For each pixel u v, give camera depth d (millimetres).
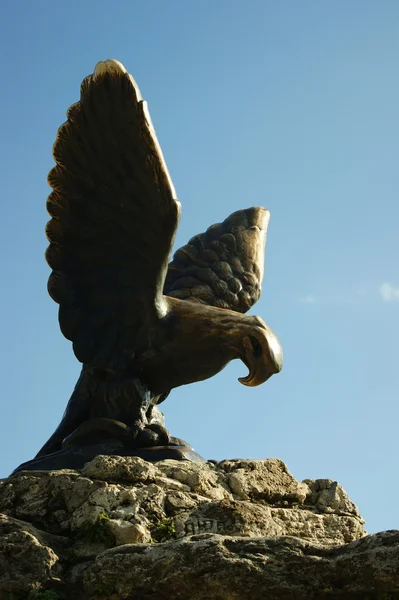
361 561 17797
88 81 20344
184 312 21609
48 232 21266
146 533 19672
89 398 21859
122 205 20844
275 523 20219
